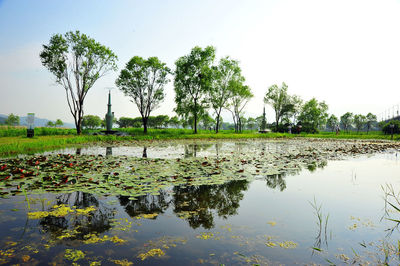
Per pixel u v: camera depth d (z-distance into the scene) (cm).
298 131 4203
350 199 376
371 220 292
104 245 225
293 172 599
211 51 2994
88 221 282
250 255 209
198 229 263
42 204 339
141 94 2912
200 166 648
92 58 2419
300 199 376
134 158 787
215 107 3538
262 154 975
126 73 2791
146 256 205
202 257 205
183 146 1398
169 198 378
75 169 577
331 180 511
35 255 204
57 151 1024
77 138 1570
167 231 258
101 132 2559
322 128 6450
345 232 258
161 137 2209
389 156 958
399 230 263
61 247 220
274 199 376
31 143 1123
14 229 256
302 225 276
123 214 307
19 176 482
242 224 278
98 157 805
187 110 3238
